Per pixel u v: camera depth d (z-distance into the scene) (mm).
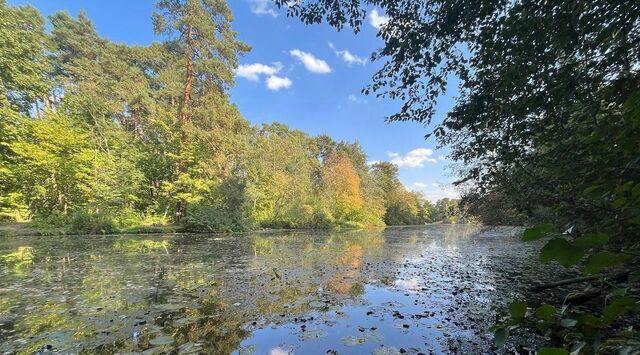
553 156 3154
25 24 23062
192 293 5332
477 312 4309
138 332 3578
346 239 18266
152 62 29422
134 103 26969
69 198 20312
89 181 19891
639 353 1058
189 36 23406
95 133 25141
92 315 4164
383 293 5383
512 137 3971
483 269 7777
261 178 30406
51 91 26016
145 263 8375
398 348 3162
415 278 6668
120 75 29281
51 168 18828
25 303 4695
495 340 1446
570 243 819
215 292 5402
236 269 7605
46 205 19828
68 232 17078
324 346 3219
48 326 3744
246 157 25406
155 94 26984
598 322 1321
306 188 35906
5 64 18672
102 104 25438
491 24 3402
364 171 55281
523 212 4637
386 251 11859
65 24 30969
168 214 24359
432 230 32875
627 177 1891
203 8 23891
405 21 4309
